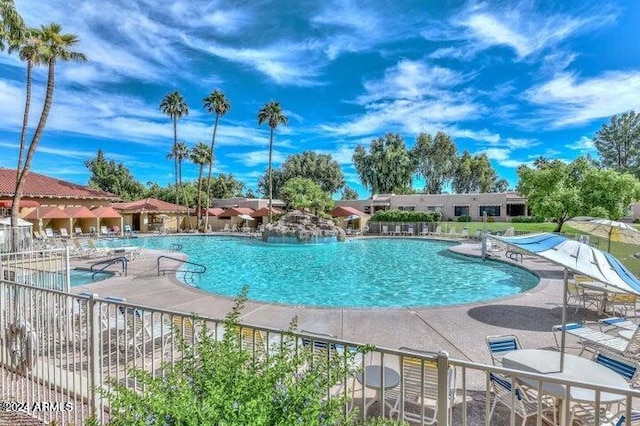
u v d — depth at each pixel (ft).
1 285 14.99
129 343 18.20
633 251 52.26
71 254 53.06
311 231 85.46
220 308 25.52
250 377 6.99
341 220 119.65
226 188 178.09
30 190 87.25
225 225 130.00
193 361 8.00
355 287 41.70
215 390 6.23
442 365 7.52
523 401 11.51
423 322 22.41
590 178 70.18
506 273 48.37
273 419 6.30
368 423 7.37
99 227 100.27
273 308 25.45
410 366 12.67
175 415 5.85
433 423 11.87
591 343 17.29
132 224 121.70
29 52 59.88
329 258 63.21
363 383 8.26
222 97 120.16
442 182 192.34
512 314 24.11
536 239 12.34
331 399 7.27
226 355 7.59
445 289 40.55
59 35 60.03
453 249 66.59
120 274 39.70
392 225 104.83
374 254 67.92
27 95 66.44
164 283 33.96
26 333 13.46
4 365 14.49
